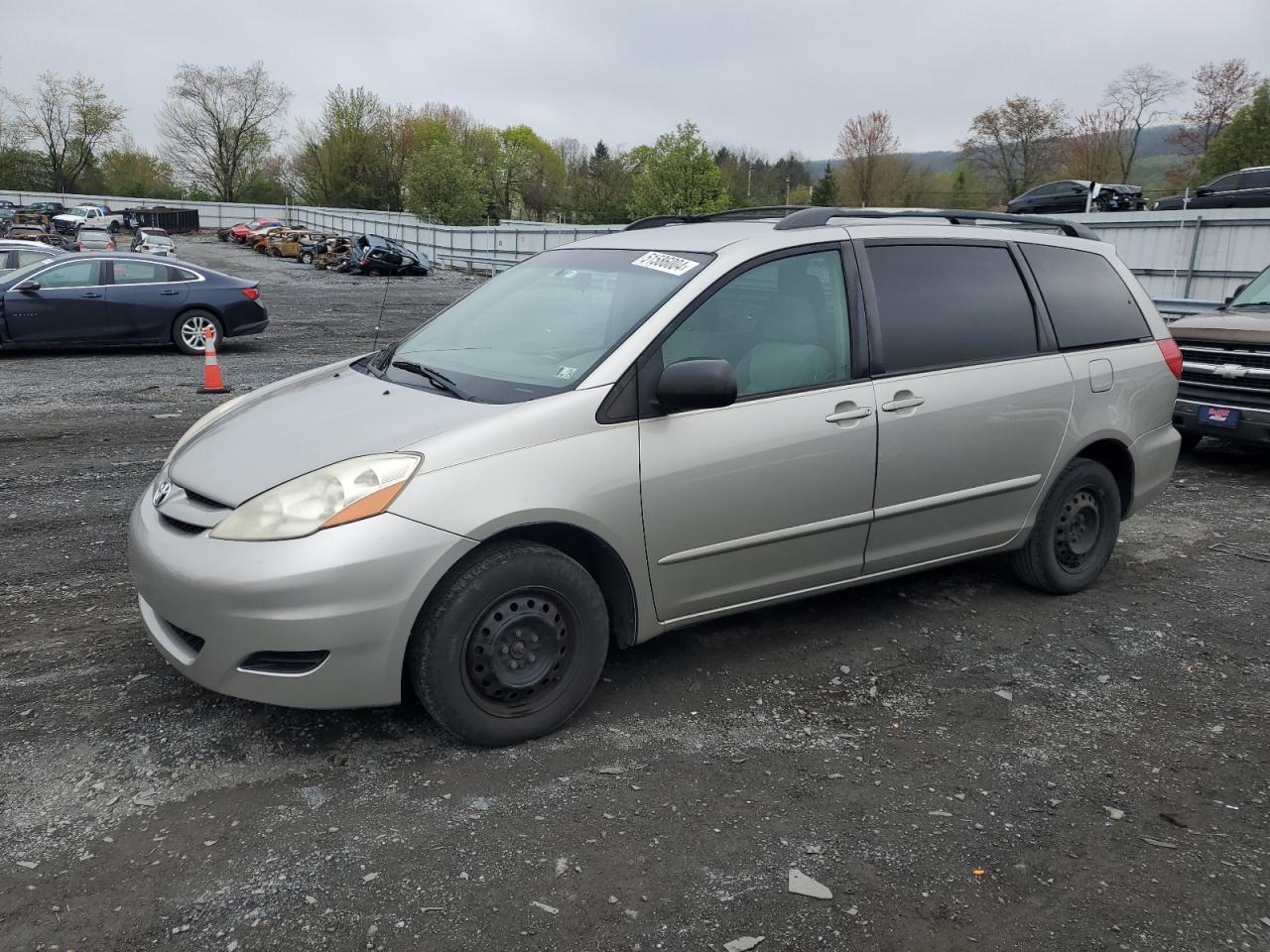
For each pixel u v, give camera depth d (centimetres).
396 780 312
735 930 248
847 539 402
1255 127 4825
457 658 316
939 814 303
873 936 248
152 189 8169
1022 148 5816
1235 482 756
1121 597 496
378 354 432
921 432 409
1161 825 300
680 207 4200
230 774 313
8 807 292
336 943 240
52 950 235
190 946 238
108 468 718
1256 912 260
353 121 7631
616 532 339
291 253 4603
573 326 375
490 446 318
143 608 346
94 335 1352
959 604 479
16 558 515
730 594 379
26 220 4753
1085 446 470
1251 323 759
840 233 407
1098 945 247
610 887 264
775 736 348
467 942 241
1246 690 396
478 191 5566
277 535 299
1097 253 501
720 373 334
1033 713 372
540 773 319
